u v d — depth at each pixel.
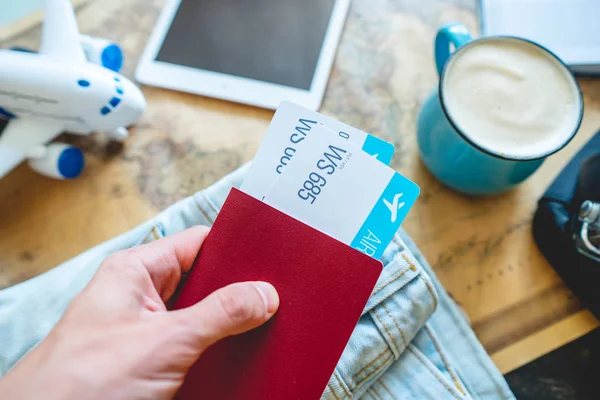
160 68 0.53
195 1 0.55
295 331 0.31
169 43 0.54
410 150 0.51
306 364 0.31
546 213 0.44
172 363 0.29
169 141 0.52
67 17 0.44
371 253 0.33
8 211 0.49
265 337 0.32
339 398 0.37
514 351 0.44
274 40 0.54
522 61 0.40
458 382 0.40
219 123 0.52
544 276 0.46
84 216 0.49
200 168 0.51
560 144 0.37
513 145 0.38
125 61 0.55
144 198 0.50
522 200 0.48
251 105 0.53
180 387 0.32
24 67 0.39
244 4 0.55
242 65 0.53
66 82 0.40
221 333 0.29
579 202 0.42
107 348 0.28
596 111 0.51
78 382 0.27
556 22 0.52
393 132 0.51
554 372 0.43
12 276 0.47
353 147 0.34
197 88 0.53
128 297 0.31
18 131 0.44
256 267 0.32
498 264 0.46
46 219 0.49
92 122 0.45
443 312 0.44
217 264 0.33
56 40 0.43
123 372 0.28
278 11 0.55
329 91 0.53
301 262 0.32
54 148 0.47
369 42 0.55
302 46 0.54
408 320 0.39
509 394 0.41
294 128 0.35
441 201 0.49
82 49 0.46
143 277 0.32
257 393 0.31
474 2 0.56
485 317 0.45
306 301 0.31
